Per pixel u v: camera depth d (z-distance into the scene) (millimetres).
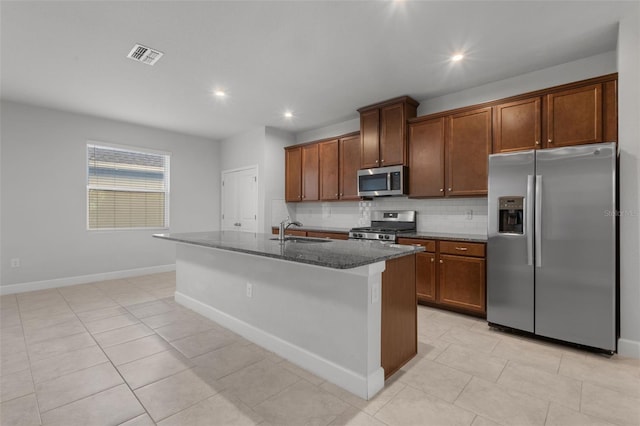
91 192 4723
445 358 2309
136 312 3326
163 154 5430
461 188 3451
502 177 2754
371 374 1846
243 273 2707
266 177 5301
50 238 4348
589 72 2910
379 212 4535
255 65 3076
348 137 4621
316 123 5070
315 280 2104
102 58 2928
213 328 2887
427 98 3941
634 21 2287
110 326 2926
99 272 4773
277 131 5457
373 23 2393
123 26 2436
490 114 3248
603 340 2332
